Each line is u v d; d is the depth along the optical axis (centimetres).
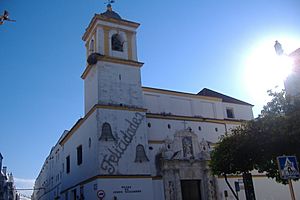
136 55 3192
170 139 3080
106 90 2877
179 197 2891
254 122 2198
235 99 4047
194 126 3297
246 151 2170
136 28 3297
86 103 3142
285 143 2002
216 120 3472
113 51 3078
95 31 3147
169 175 2927
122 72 3019
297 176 1256
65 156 3912
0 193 7225
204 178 3097
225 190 3134
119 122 2792
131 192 2608
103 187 2508
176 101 3384
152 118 3077
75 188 3192
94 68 3000
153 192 2795
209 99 3616
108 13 3281
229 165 2277
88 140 2886
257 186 3328
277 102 2197
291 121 1975
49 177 5719
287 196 3488
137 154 2769
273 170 2158
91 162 2720
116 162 2641
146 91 3234
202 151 3197
